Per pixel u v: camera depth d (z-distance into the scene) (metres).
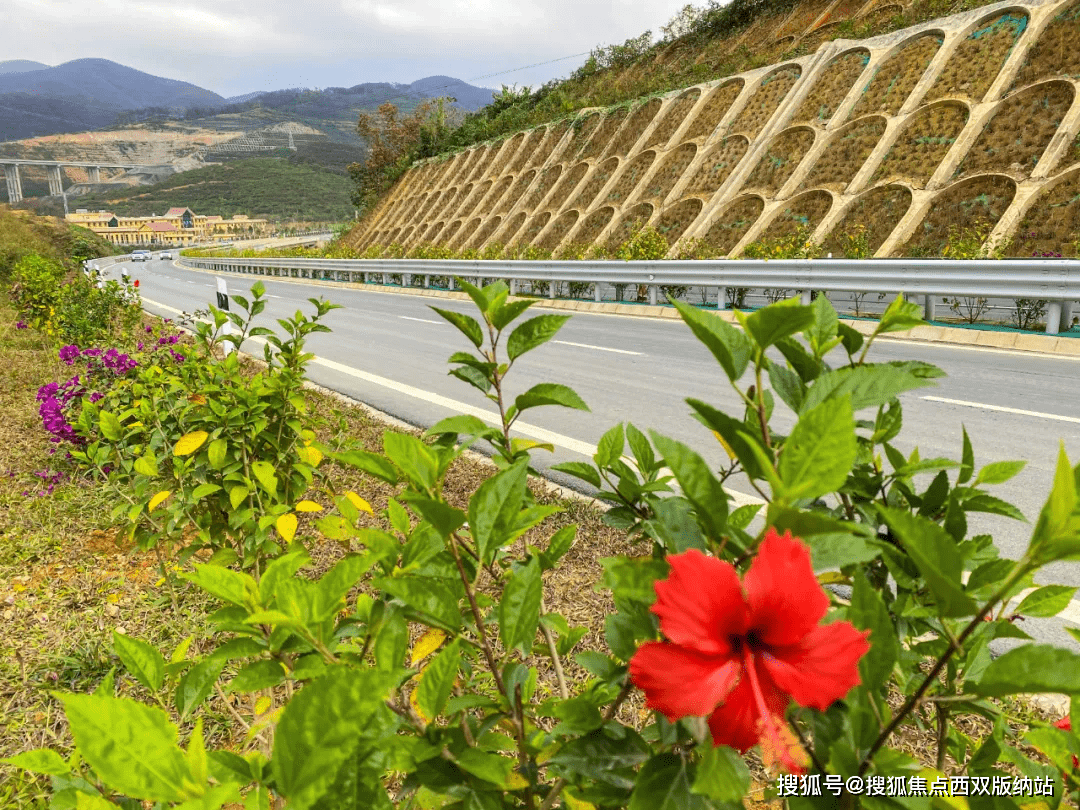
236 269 42.59
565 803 1.07
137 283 11.89
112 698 0.62
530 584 0.91
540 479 4.49
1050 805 0.88
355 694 0.59
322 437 5.29
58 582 3.49
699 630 0.58
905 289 9.76
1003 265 8.71
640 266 13.73
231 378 3.48
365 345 11.07
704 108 22.70
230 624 0.97
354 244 41.59
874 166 15.82
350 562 0.85
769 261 11.35
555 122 29.73
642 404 6.64
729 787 0.58
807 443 0.62
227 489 3.00
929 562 0.59
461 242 30.19
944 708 1.05
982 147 14.10
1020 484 4.38
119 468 3.84
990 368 7.48
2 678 2.73
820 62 19.28
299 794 0.58
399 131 45.97
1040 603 0.95
